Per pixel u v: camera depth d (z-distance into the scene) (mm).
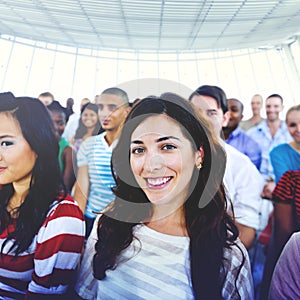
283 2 1688
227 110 1184
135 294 1035
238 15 1681
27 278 1220
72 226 1108
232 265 1059
